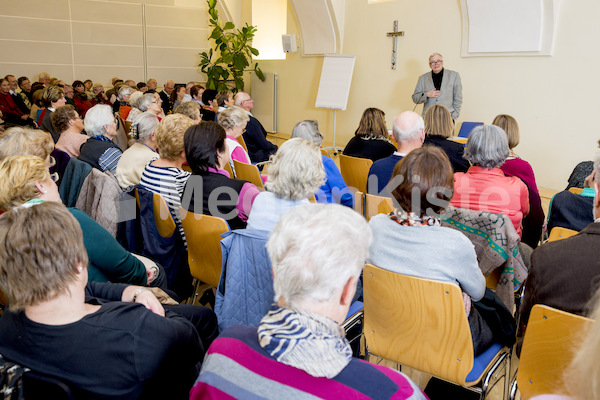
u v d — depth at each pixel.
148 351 1.09
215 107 6.34
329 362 0.78
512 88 5.66
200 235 2.11
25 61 8.72
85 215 1.67
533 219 2.56
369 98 7.51
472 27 5.84
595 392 0.58
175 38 9.79
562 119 5.29
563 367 1.23
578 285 1.26
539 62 5.38
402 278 1.44
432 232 1.42
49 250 1.00
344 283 0.86
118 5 9.19
